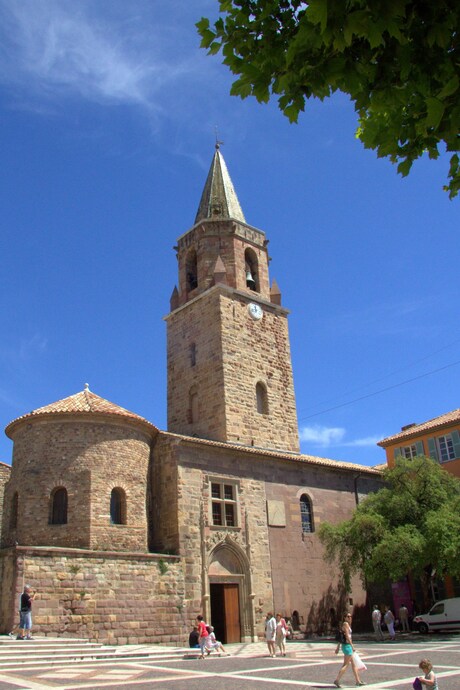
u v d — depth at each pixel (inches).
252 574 1246.9
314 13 193.9
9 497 1170.0
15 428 1198.3
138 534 1135.0
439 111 219.8
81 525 1074.7
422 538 1198.3
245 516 1286.9
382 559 1196.5
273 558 1307.8
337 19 199.2
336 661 784.9
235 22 248.4
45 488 1099.3
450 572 1190.3
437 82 233.1
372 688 524.7
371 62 233.1
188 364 1617.9
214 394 1512.1
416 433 1787.6
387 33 222.1
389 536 1217.4
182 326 1672.0
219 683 554.6
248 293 1643.7
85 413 1147.9
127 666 716.0
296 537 1380.4
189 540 1163.9
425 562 1210.0
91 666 711.1
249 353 1589.6
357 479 1612.9
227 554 1232.8
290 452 1584.6
